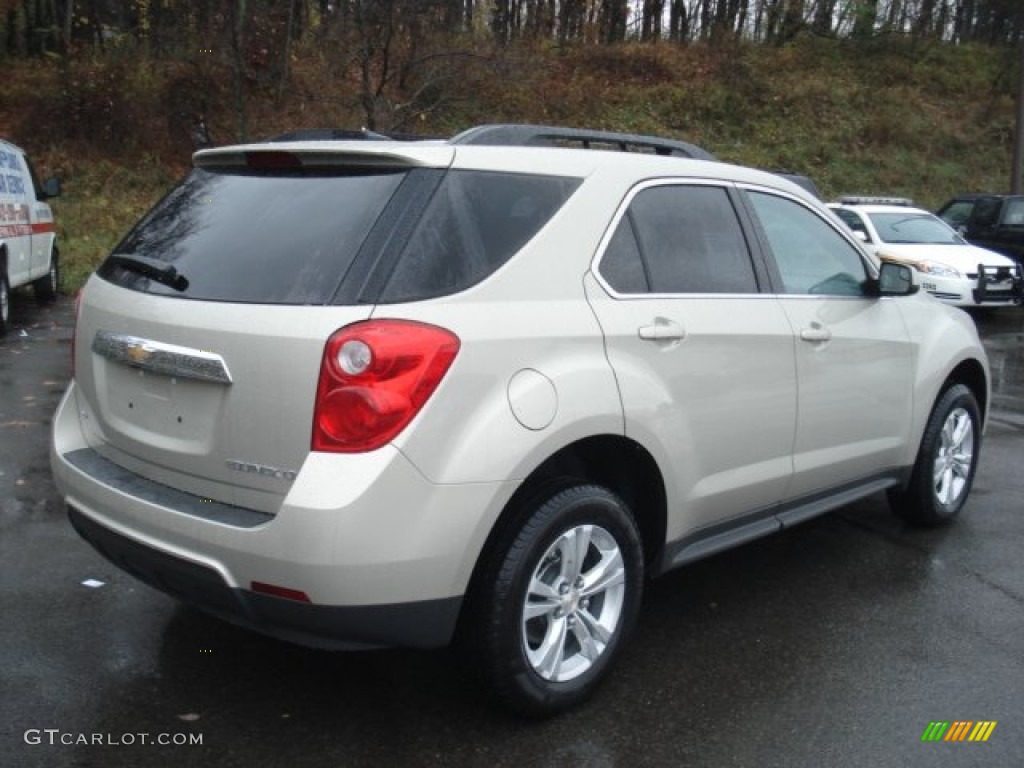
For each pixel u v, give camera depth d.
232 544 2.79
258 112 19.52
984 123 26.88
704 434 3.63
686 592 4.37
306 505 2.69
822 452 4.26
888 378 4.61
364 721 3.21
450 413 2.83
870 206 15.20
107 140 19.05
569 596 3.23
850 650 3.80
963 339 5.18
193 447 3.02
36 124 18.84
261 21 19.52
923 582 4.51
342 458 2.72
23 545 4.62
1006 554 4.89
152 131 19.44
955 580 4.54
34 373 8.68
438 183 3.05
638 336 3.36
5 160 11.12
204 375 2.94
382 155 3.05
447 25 17.61
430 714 3.26
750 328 3.80
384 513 2.71
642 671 3.60
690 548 3.77
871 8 30.02
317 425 2.75
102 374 3.39
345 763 2.97
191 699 3.31
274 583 2.75
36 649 3.62
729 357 3.70
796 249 4.32
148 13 21.62
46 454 6.14
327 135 3.73
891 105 26.55
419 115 16.97
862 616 4.12
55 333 10.95
